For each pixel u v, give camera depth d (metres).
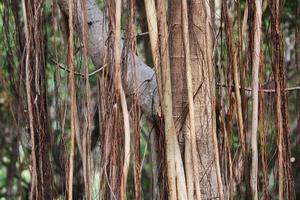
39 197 4.99
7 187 8.88
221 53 4.95
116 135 4.61
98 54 5.20
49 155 5.16
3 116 8.73
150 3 4.64
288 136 4.93
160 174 4.80
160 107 4.80
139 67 5.12
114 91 4.58
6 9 5.59
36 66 4.91
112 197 4.62
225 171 4.82
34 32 4.92
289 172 4.92
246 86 5.05
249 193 4.83
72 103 4.58
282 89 4.92
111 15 4.59
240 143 4.82
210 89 4.72
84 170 4.68
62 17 5.34
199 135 4.80
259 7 4.77
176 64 4.83
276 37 4.91
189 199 4.65
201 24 4.80
